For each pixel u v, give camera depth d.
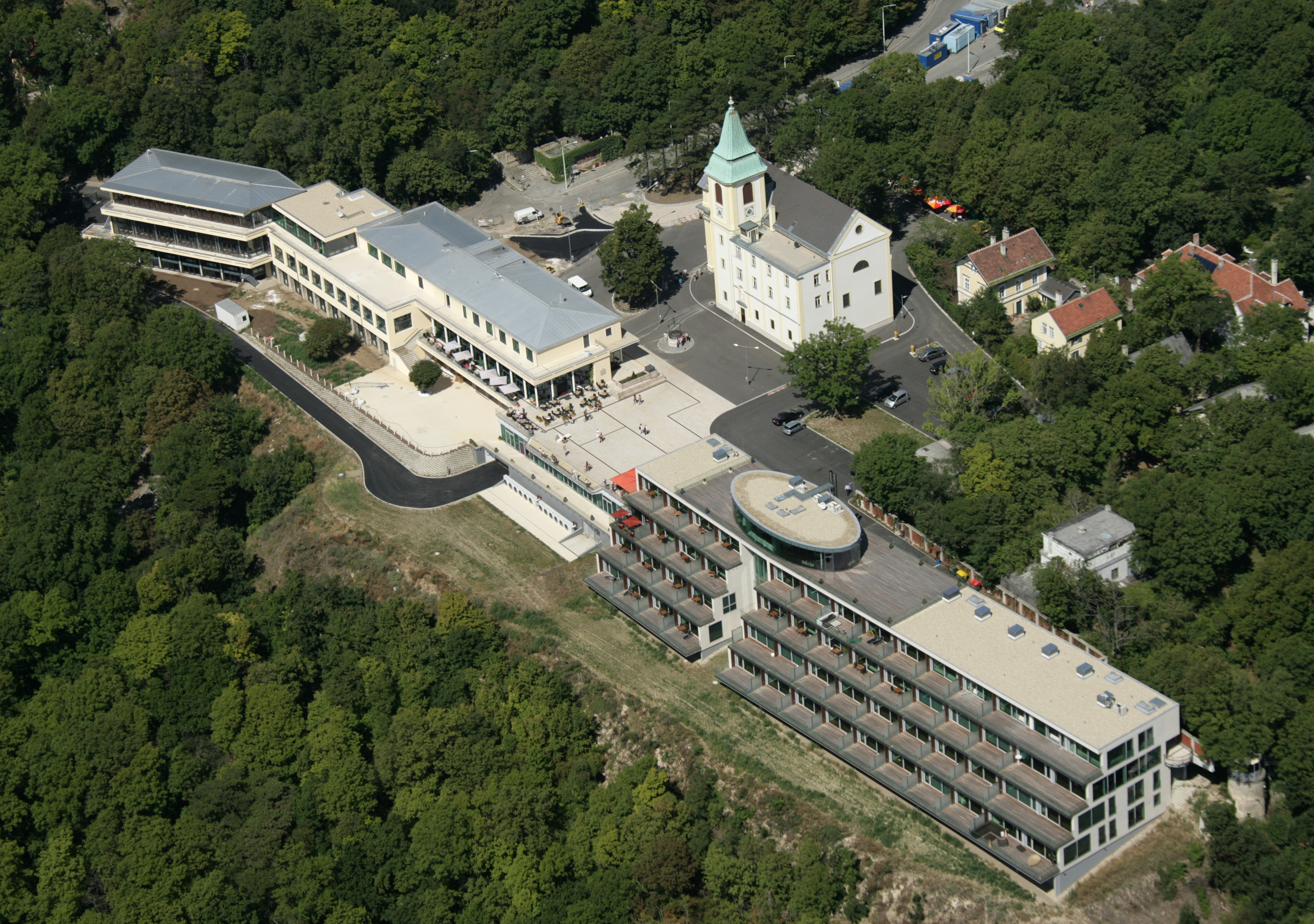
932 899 192.88
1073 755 183.75
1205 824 192.25
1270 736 189.62
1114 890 189.25
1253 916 186.88
